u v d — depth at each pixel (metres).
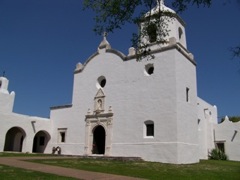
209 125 31.70
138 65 23.89
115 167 14.70
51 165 14.30
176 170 14.62
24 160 16.55
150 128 21.89
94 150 25.41
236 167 17.72
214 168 16.67
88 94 27.30
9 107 26.47
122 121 23.59
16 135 32.38
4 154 21.27
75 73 29.38
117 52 25.88
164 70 22.02
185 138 21.08
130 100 23.56
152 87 22.39
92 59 28.16
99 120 25.34
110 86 25.53
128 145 22.55
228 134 30.48
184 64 23.11
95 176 10.76
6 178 9.03
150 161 20.55
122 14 10.59
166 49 22.33
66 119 28.72
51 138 29.52
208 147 31.02
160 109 21.38
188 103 22.66
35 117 29.11
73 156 22.78
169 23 24.73
